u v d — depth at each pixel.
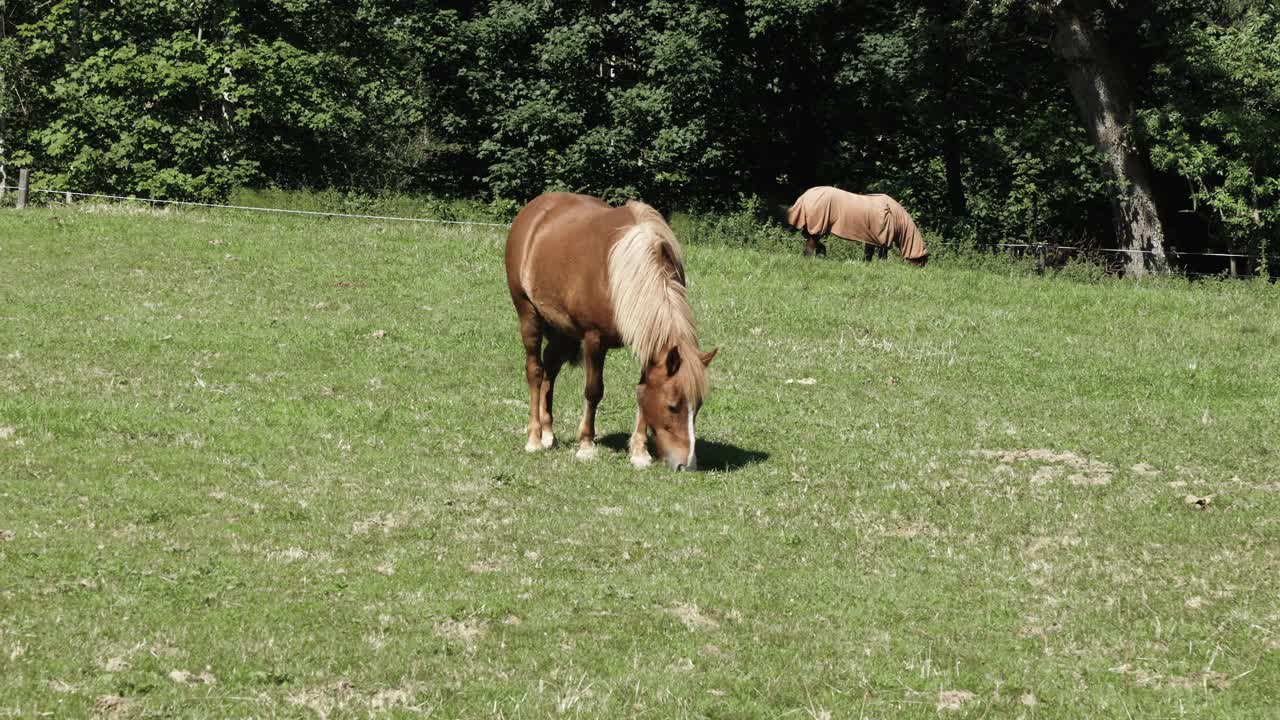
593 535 10.12
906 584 9.27
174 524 9.73
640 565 9.43
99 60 35.66
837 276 23.89
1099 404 16.11
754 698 7.13
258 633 7.59
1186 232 37.72
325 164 41.66
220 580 8.52
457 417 14.12
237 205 32.22
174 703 6.50
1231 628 8.44
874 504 11.46
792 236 29.66
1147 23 33.81
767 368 17.50
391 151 44.00
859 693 7.24
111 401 13.52
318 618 7.95
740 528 10.48
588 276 11.55
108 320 17.84
